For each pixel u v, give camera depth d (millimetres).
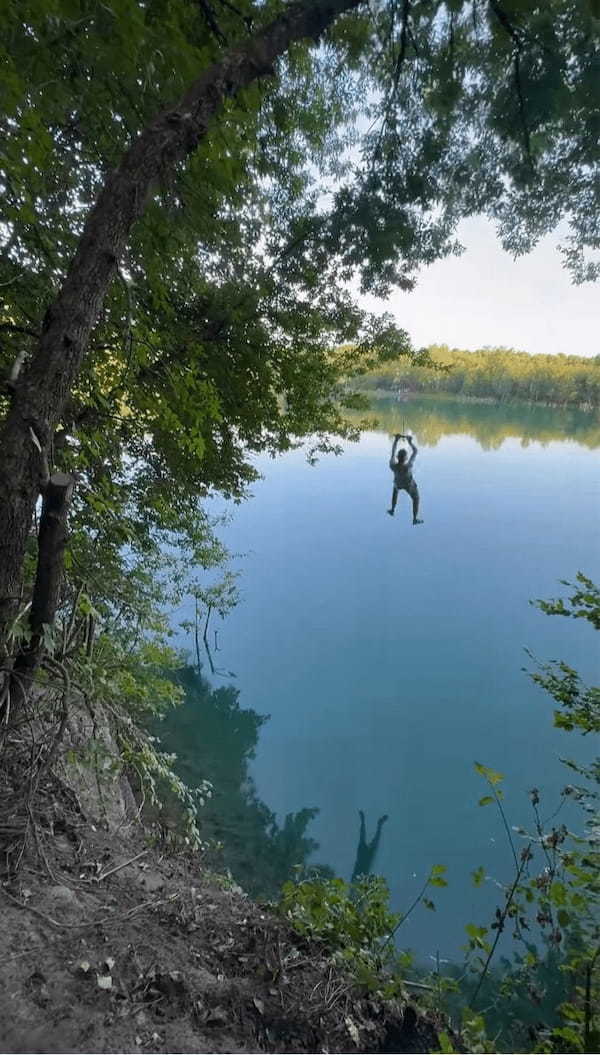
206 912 2854
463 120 6805
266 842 8586
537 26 4879
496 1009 4000
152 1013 1999
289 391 8430
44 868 2555
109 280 2021
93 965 2105
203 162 3273
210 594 13602
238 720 13609
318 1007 2346
